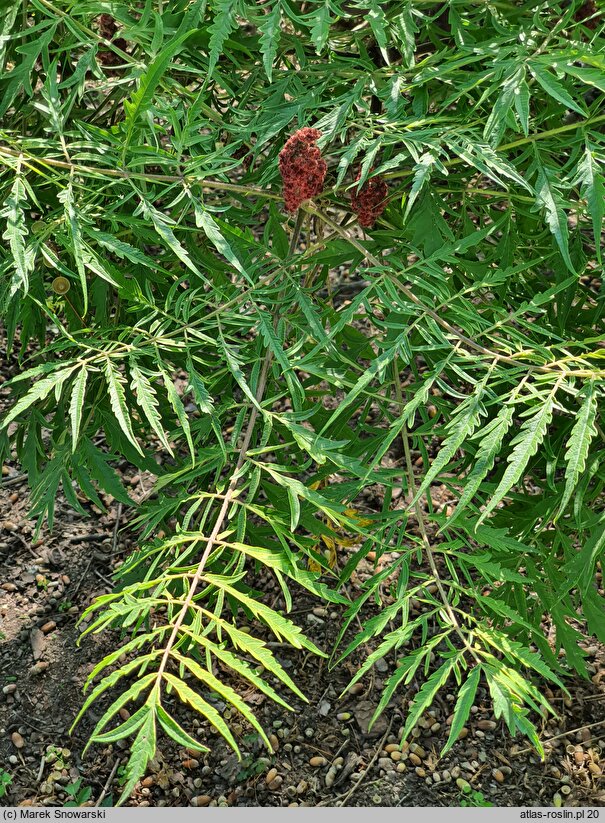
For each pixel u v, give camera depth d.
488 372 0.88
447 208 1.10
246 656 1.66
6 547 1.81
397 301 0.93
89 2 1.03
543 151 1.03
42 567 1.78
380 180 1.07
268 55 0.96
